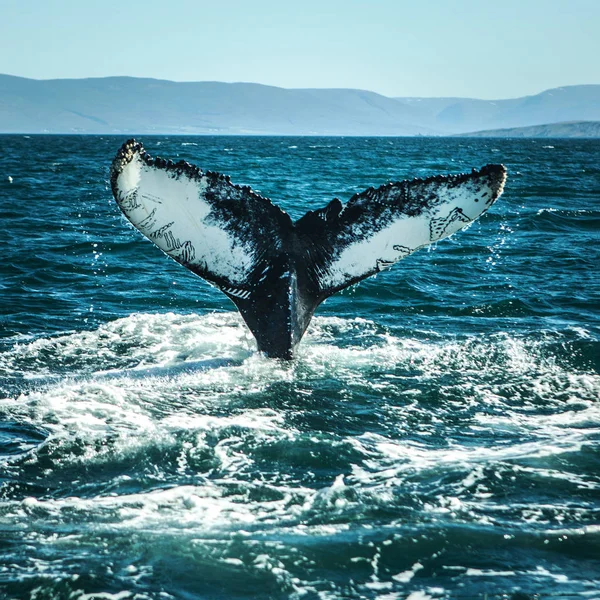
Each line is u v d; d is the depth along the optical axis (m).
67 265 53.56
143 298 43.59
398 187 28.06
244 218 28.14
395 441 22.86
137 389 26.17
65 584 15.47
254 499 19.23
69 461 21.11
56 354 30.39
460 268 54.38
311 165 197.25
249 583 15.70
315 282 28.66
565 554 16.67
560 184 131.25
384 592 15.41
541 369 29.31
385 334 34.41
